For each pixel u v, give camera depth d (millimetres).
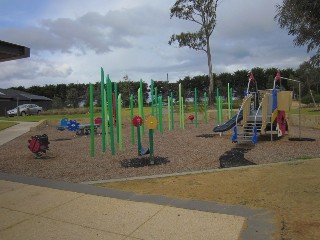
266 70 56094
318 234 4113
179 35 38062
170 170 8531
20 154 12148
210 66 38375
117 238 4258
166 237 4223
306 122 19516
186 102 45031
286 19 4973
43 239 4301
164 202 5543
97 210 5305
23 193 6391
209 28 37656
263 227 4359
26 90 63750
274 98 13727
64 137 17875
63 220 4938
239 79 55375
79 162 10141
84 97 52062
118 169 8914
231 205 5273
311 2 4527
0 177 7707
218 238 4117
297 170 7398
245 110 13906
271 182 6527
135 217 4938
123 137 16453
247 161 9109
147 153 10742
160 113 18172
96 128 19250
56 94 62719
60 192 6375
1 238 4359
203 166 8867
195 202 5477
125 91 42375
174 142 13945
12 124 25781
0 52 6633
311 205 5141
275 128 14227
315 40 4969
